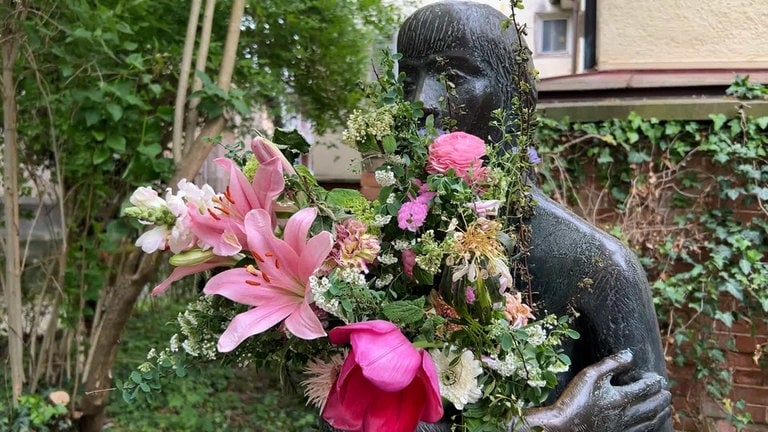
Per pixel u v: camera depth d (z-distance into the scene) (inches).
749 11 105.8
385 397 23.9
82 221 111.0
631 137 94.9
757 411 96.0
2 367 116.8
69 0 76.7
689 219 96.3
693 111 92.7
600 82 102.3
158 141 89.8
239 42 108.3
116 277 110.3
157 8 97.0
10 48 82.8
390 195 28.3
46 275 108.3
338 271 25.5
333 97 127.7
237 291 25.5
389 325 24.4
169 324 32.0
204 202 27.1
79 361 107.5
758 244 93.7
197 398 126.0
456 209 27.3
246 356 30.5
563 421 31.2
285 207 27.5
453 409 30.5
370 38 122.8
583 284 36.0
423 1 127.4
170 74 98.8
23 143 101.8
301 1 115.7
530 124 35.2
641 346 36.8
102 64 84.7
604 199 99.9
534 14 193.9
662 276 97.2
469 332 26.7
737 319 95.9
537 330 27.4
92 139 90.7
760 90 91.4
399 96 30.1
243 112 84.7
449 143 28.9
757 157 91.2
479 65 39.0
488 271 25.6
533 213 36.2
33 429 95.8
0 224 107.7
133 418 116.5
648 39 111.7
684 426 98.2
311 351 29.9
